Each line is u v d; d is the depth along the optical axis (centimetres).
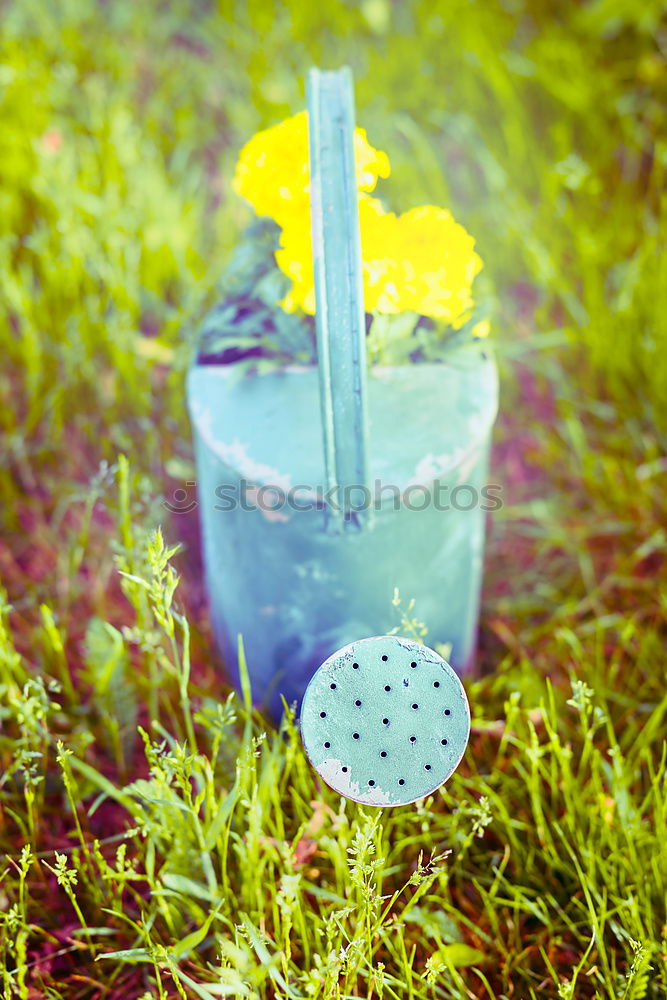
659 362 154
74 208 163
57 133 173
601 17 189
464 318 125
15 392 158
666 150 169
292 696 131
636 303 157
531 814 127
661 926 120
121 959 115
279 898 113
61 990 120
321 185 111
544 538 150
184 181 179
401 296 115
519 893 121
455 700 109
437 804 128
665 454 152
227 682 138
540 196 176
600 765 128
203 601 145
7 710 125
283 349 126
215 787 127
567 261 168
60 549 148
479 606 145
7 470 152
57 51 188
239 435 122
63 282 159
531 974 120
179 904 121
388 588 124
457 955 119
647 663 138
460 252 116
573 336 157
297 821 125
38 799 126
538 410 159
